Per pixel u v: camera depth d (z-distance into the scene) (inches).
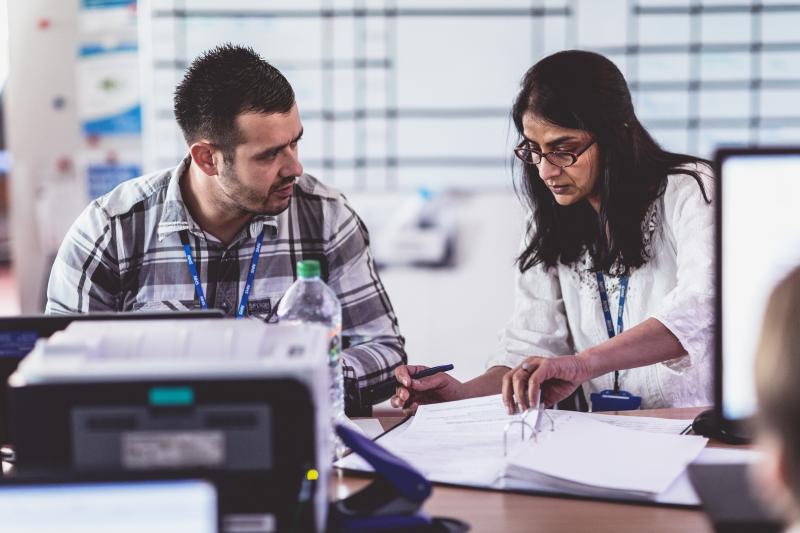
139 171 159.9
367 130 157.9
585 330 78.5
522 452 54.4
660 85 155.5
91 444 41.1
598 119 70.1
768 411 30.0
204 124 71.6
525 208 80.4
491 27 154.9
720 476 50.6
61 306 78.6
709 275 67.1
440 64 156.1
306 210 81.0
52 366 41.4
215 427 40.9
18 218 161.2
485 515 48.3
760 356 30.7
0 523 35.5
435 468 54.6
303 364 41.1
